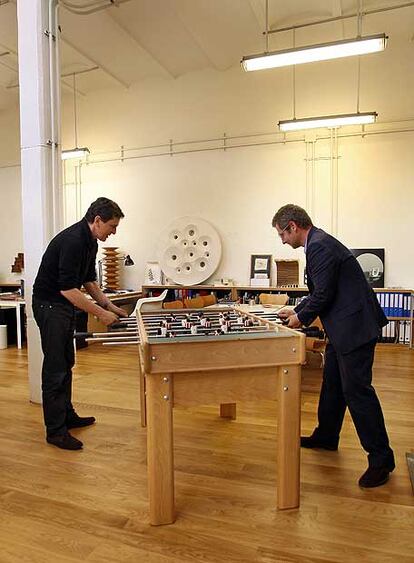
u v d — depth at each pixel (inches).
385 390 148.2
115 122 281.6
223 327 89.2
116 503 80.0
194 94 264.1
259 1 193.2
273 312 138.3
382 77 230.2
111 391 150.3
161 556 65.2
